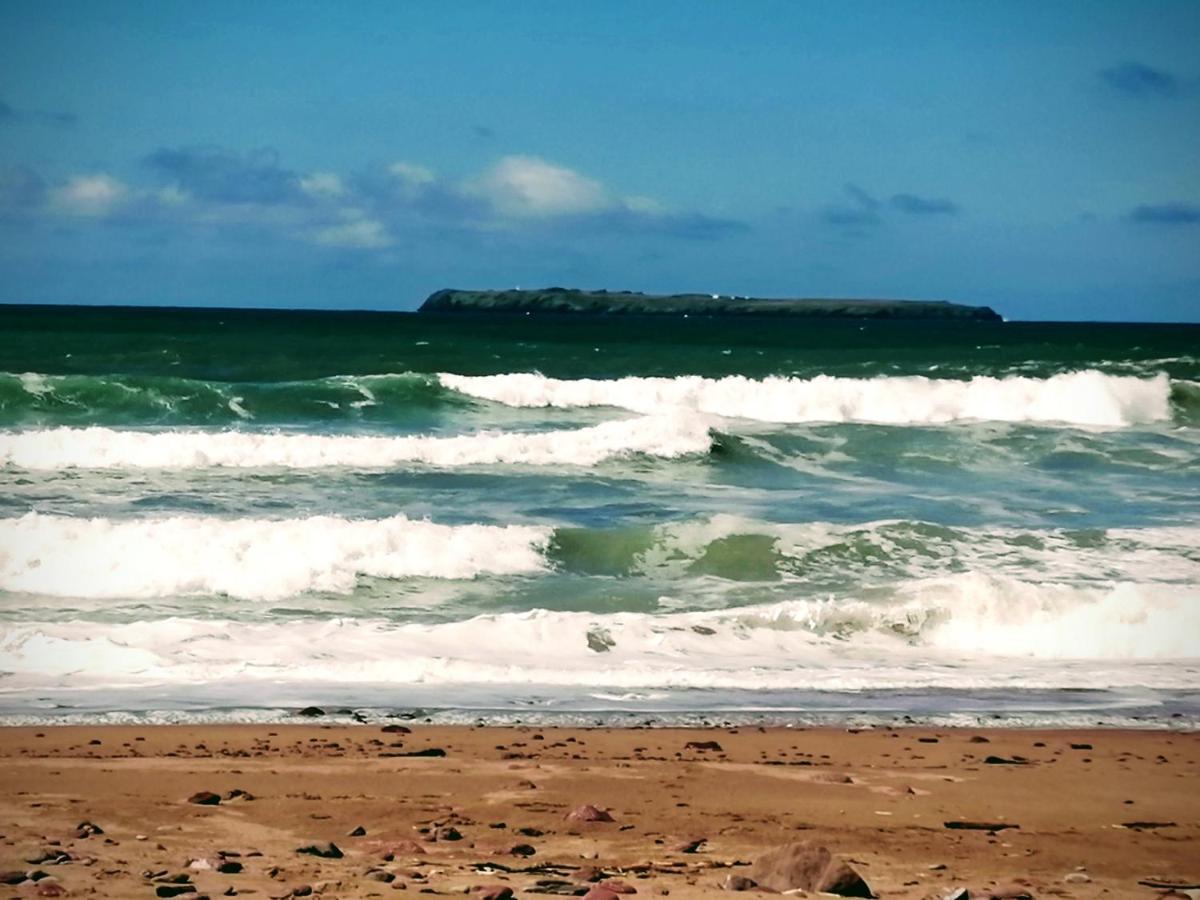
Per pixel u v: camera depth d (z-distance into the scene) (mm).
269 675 13492
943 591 16562
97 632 14516
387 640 14805
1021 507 23297
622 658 14680
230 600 16781
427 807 8938
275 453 25188
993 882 7492
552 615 15734
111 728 11391
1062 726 12578
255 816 8516
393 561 18141
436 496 23016
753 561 18922
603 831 8430
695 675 14109
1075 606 16266
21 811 8391
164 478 23625
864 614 16141
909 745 11562
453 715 12250
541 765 10344
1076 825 9102
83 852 7258
